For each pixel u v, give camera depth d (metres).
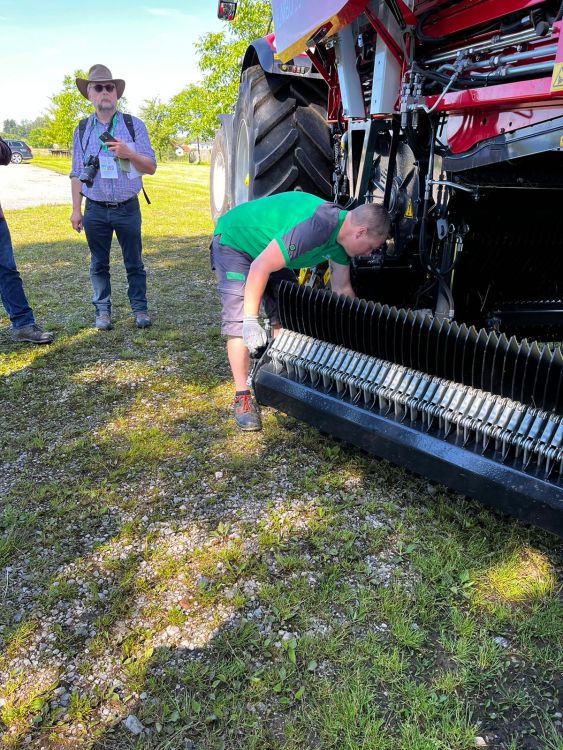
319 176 3.85
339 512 2.40
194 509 2.44
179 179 21.69
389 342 2.32
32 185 17.45
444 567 2.10
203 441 2.92
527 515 1.92
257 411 3.03
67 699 1.68
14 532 2.30
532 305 3.05
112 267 6.51
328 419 2.49
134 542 2.26
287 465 2.72
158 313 4.85
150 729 1.61
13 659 1.79
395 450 2.26
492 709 1.65
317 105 3.81
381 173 3.32
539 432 1.91
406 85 2.49
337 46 3.05
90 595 2.02
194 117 32.88
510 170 2.32
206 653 1.81
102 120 4.03
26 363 3.85
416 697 1.67
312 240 2.46
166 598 2.00
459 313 2.93
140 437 2.94
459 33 2.26
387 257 3.08
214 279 5.96
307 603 1.97
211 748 1.55
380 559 2.16
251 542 2.25
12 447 2.88
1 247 3.90
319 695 1.68
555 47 1.87
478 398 2.07
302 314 2.66
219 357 3.95
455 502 2.44
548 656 1.78
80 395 3.40
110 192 4.06
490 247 2.78
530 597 1.99
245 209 2.77
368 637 1.85
